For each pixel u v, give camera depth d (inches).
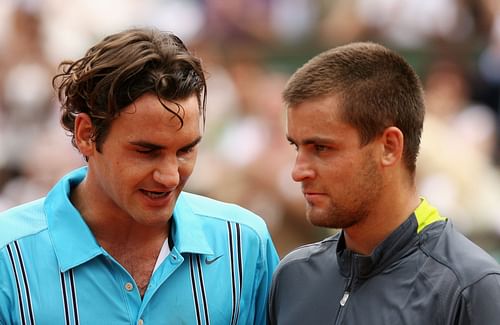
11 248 373.4
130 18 1019.3
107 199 372.8
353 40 944.3
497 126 916.6
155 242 382.0
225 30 962.1
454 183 849.5
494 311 318.3
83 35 1034.7
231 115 908.6
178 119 343.3
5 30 1018.7
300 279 373.7
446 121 903.7
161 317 376.2
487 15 941.8
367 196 343.3
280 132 872.3
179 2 992.9
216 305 385.4
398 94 344.8
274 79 928.9
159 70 343.9
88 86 355.6
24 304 368.5
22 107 986.7
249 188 853.8
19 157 941.8
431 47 938.1
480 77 932.6
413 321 331.0
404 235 345.4
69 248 372.8
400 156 346.0
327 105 338.0
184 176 357.4
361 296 348.2
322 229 832.3
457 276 328.5
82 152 369.4
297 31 955.3
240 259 395.2
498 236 845.2
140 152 348.8
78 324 368.8
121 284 373.4
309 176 343.6
